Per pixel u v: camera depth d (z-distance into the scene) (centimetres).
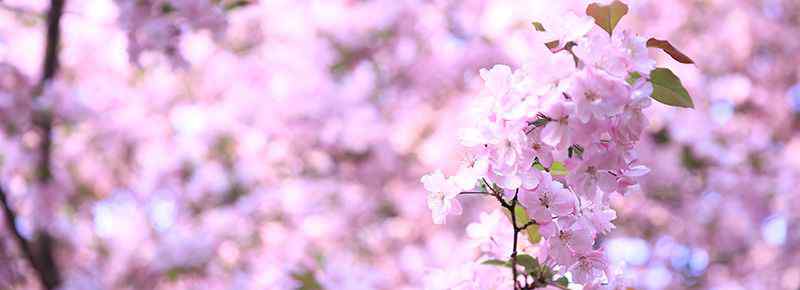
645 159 866
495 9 891
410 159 936
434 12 943
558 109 212
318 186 899
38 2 775
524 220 257
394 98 955
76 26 918
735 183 867
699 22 933
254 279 669
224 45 896
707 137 879
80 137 867
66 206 828
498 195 240
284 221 852
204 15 528
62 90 659
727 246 906
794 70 932
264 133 930
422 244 909
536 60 213
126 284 769
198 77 945
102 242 834
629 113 211
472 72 909
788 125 938
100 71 941
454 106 914
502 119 220
